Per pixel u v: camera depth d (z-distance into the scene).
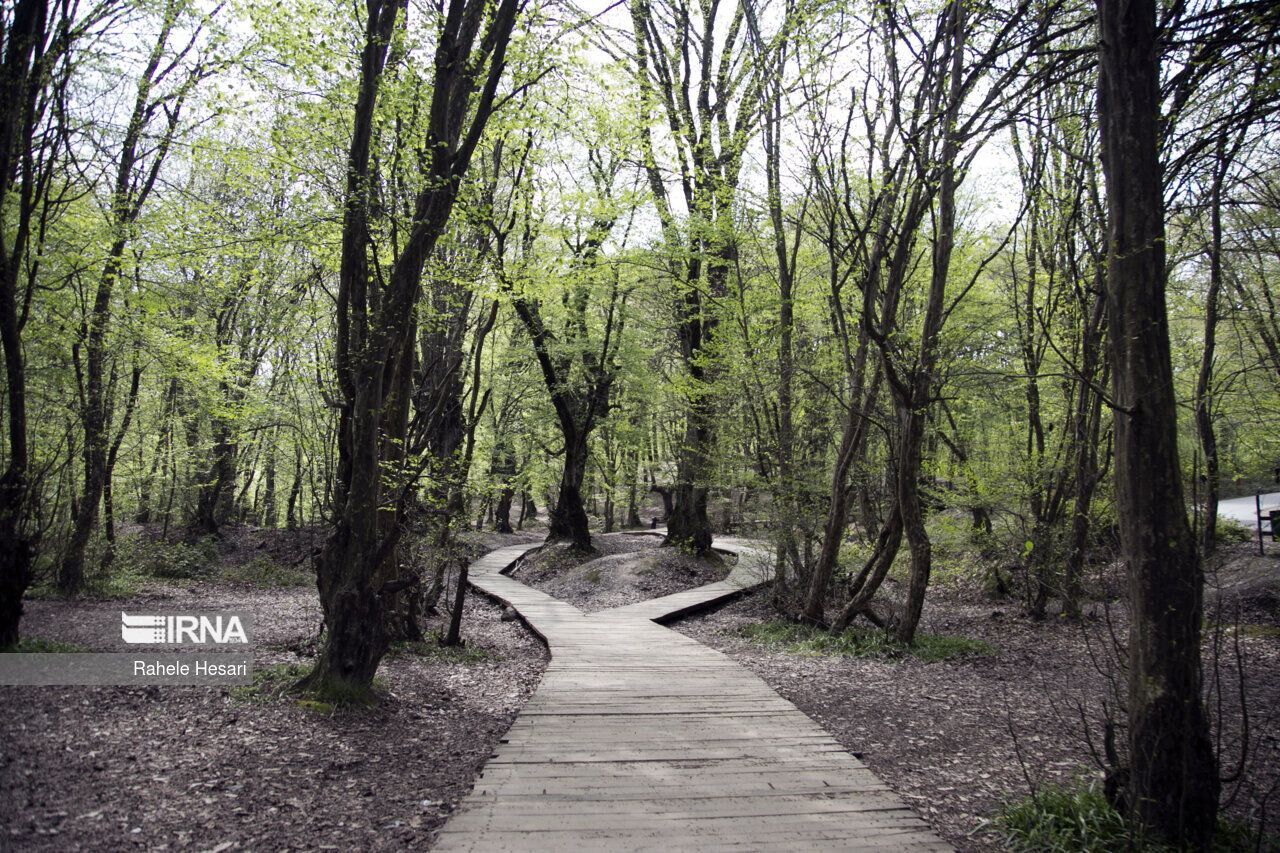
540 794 4.45
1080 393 10.33
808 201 10.98
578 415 19.98
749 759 5.13
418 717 6.15
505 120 8.52
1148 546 3.80
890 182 8.36
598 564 17.23
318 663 6.26
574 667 8.09
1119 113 3.91
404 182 6.69
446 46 6.17
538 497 33.88
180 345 10.83
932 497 13.46
